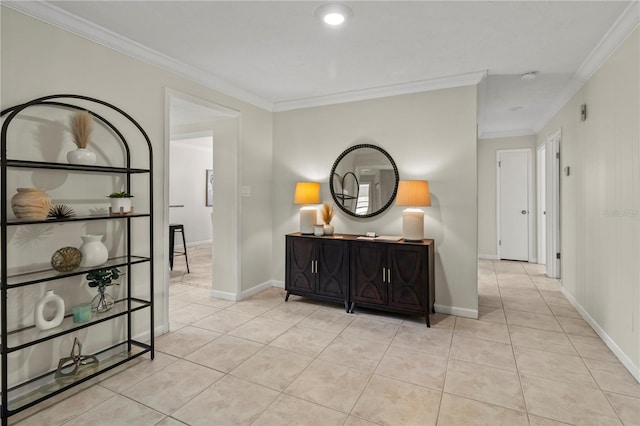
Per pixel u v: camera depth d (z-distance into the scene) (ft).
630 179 7.50
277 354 8.37
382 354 8.36
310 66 10.02
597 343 8.93
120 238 8.30
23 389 6.56
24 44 6.54
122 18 7.36
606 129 8.80
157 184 9.22
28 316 6.64
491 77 10.96
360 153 12.35
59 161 7.07
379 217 12.17
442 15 7.25
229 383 7.08
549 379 7.20
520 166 19.90
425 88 11.27
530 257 19.79
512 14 7.21
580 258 11.13
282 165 13.94
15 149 6.43
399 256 10.40
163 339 9.20
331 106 12.91
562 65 9.92
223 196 12.75
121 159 8.31
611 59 8.46
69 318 7.32
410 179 11.63
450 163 11.04
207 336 9.42
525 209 19.90
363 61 9.67
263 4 6.88
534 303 12.28
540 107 14.56
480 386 6.95
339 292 11.40
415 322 10.45
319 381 7.16
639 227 7.13
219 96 11.37
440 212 11.21
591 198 10.00
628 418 5.93
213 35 8.16
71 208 7.29
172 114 11.94
